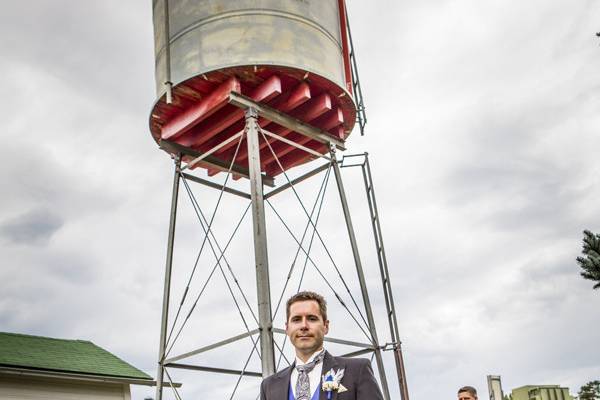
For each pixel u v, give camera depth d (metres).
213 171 18.50
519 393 23.59
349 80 17.28
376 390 4.86
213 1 15.70
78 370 18.05
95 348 21.12
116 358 20.50
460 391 12.05
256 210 13.80
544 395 23.06
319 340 5.03
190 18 15.85
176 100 16.03
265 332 12.57
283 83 15.75
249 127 14.93
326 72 15.90
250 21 15.42
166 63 15.90
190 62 15.45
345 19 17.64
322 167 17.00
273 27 15.44
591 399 24.72
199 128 16.83
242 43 15.21
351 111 17.06
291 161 18.58
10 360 17.52
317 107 16.22
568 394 23.39
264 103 15.65
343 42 17.48
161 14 16.75
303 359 5.09
